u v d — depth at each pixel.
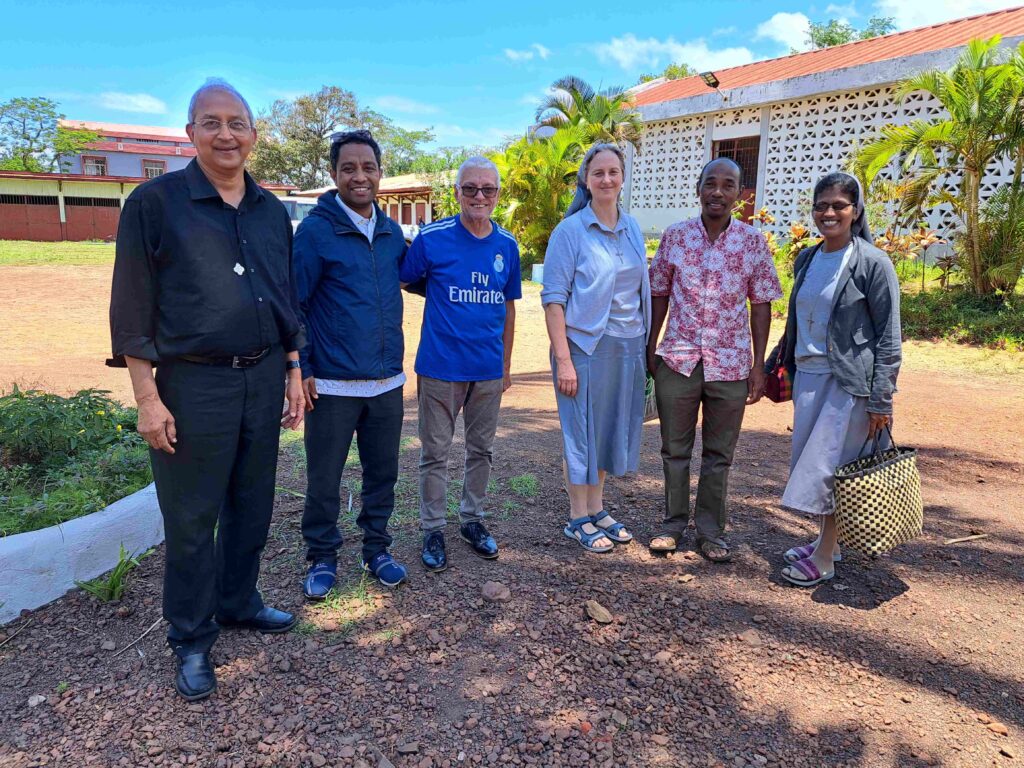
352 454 4.95
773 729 2.40
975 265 9.82
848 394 3.11
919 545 3.79
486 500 4.28
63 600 3.04
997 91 8.76
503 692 2.54
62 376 7.17
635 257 3.40
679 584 3.34
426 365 3.26
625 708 2.48
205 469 2.39
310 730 2.33
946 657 2.80
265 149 49.50
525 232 18.19
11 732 2.29
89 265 19.06
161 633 2.84
